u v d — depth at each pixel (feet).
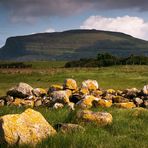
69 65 499.92
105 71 281.13
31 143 30.30
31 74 263.70
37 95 87.04
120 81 205.46
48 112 49.32
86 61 503.61
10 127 30.91
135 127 40.60
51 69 326.44
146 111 48.78
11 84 206.18
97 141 32.17
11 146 29.71
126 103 67.92
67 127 35.96
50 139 31.04
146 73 252.21
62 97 71.31
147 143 32.94
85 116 41.01
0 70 311.88
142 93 84.02
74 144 30.42
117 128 38.81
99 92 88.58
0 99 84.58
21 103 77.66
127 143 32.37
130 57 469.16
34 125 32.53
